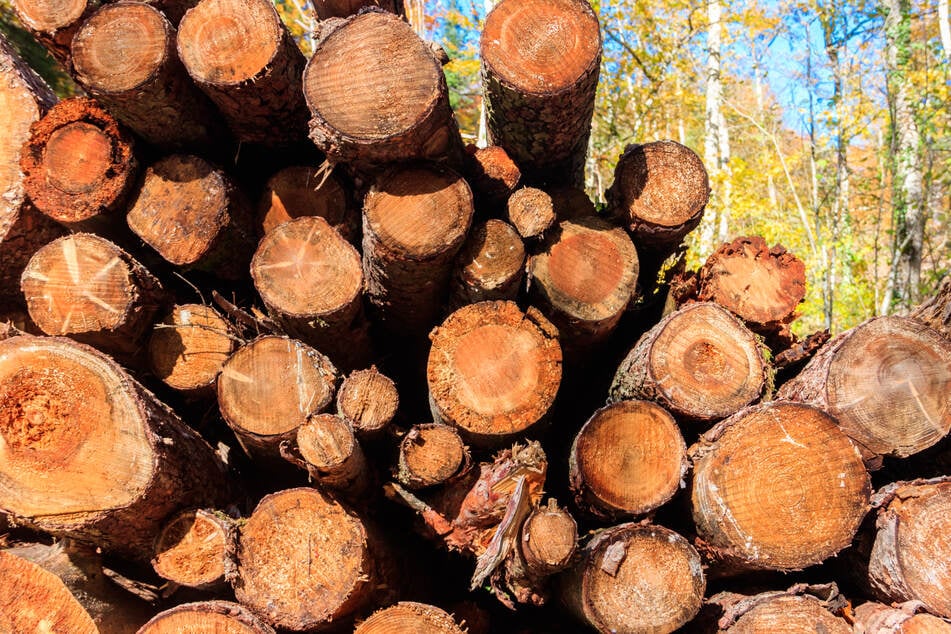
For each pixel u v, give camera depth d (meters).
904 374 2.33
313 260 2.66
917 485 2.19
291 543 2.17
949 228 8.91
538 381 2.37
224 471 2.69
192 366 2.70
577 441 2.30
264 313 3.08
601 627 2.06
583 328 2.73
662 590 2.09
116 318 2.53
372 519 2.46
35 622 2.18
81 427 2.08
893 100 6.98
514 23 2.44
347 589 2.09
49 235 3.17
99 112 2.80
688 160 2.85
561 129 2.70
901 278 6.85
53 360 2.11
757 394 2.42
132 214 2.84
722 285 2.90
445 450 2.28
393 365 3.35
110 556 2.39
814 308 7.48
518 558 2.15
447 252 2.43
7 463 2.04
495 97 2.62
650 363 2.45
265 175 3.32
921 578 2.07
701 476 2.26
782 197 10.79
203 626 2.02
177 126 2.80
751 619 2.09
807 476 2.17
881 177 7.78
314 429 2.12
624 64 7.84
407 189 2.46
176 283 3.05
